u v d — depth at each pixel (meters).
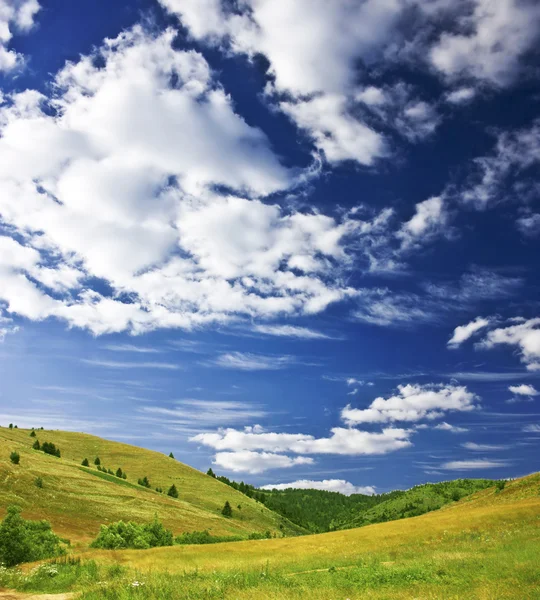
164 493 163.62
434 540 39.72
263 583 20.20
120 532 55.38
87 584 19.61
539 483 66.69
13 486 96.75
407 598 15.88
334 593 17.44
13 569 24.50
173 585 18.50
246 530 133.62
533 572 18.45
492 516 44.44
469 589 16.83
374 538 43.09
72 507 97.44
